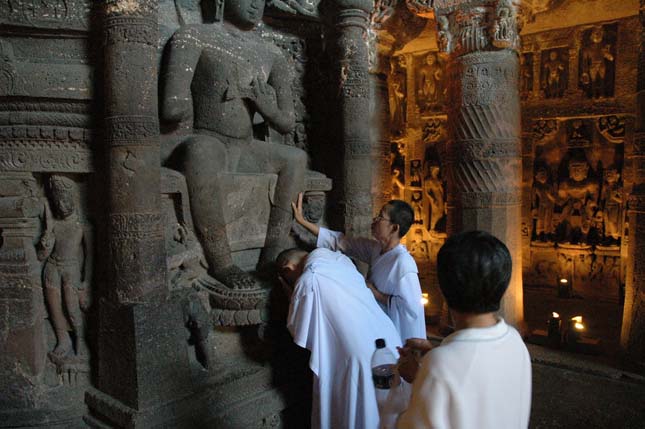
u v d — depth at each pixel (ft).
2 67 8.22
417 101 24.26
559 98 21.29
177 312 9.07
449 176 15.81
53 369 9.16
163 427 8.50
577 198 21.38
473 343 4.42
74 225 9.04
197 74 10.05
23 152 8.60
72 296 9.00
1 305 8.78
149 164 8.65
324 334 8.71
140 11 8.37
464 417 4.18
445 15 15.16
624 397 12.03
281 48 12.32
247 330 10.52
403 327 9.51
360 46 12.39
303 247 11.97
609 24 19.92
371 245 10.85
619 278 20.39
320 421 8.83
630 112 19.70
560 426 10.84
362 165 12.65
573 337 15.01
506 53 14.61
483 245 4.54
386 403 6.27
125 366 8.54
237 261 11.01
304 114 12.85
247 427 9.66
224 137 10.32
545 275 22.25
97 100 8.71
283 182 11.11
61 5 8.42
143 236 8.61
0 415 8.75
